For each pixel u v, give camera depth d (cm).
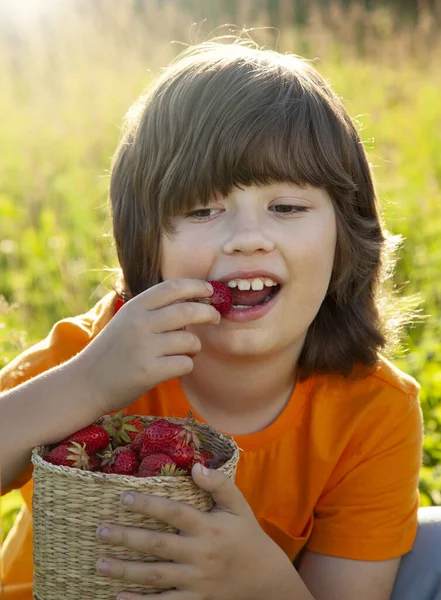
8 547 259
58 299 538
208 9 1352
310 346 249
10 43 1088
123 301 258
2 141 887
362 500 244
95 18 1109
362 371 254
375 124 854
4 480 203
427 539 255
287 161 218
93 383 202
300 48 1167
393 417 248
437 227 605
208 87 225
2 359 276
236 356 228
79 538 186
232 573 194
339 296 250
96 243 621
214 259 216
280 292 219
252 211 217
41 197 717
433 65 1024
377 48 1113
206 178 217
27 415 200
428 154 807
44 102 996
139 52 1092
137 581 186
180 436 189
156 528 187
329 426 246
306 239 219
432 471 338
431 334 470
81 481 182
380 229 259
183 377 247
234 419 246
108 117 933
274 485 245
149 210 232
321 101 234
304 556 252
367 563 241
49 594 192
